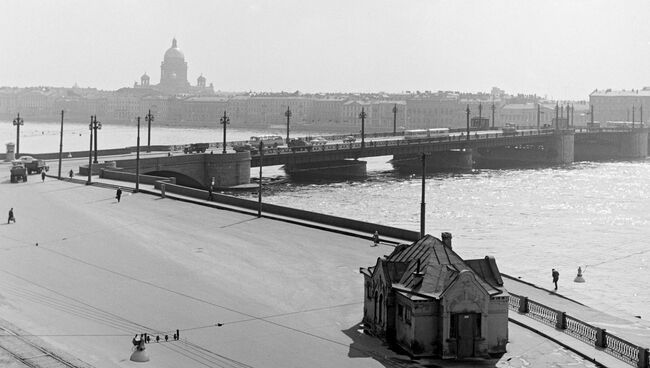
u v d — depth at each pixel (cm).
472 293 4669
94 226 8881
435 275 4825
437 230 11206
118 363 4441
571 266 8712
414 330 4669
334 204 13888
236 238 8200
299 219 9269
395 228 8219
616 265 8812
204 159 15525
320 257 7269
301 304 5769
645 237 10831
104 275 6588
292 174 19838
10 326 5006
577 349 4834
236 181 15775
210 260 7175
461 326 4672
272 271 6738
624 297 7275
